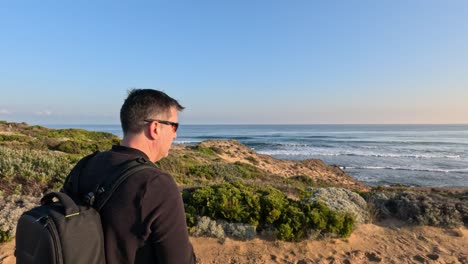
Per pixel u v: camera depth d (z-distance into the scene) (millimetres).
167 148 1783
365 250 5336
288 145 71062
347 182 29219
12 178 6871
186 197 6207
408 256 5195
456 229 6375
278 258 4910
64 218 1286
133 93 1729
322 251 5207
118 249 1384
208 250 5027
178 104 1834
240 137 107000
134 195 1405
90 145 21812
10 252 4539
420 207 6988
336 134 131000
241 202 5988
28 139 22734
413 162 45594
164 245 1397
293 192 9023
